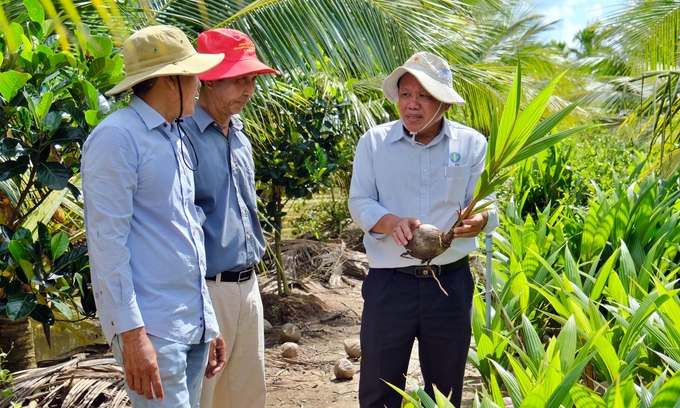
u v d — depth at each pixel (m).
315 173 6.12
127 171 2.15
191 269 2.30
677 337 2.92
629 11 8.59
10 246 3.12
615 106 13.67
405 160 2.86
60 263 3.32
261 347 3.02
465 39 6.97
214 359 2.73
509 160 2.56
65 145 3.38
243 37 2.84
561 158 7.12
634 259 4.36
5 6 3.74
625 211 4.56
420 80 2.67
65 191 3.99
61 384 3.79
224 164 2.82
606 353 2.84
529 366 2.94
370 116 6.79
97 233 2.11
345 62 5.70
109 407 3.62
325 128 6.42
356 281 7.74
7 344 4.03
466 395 3.77
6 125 3.24
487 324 3.40
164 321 2.22
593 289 3.71
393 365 2.89
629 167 7.52
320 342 5.46
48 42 3.60
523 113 2.46
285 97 5.93
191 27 4.92
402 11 5.83
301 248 8.17
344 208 9.92
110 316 2.12
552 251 4.66
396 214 2.89
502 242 4.53
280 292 6.59
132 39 2.28
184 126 2.72
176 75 2.28
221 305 2.79
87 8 3.99
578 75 16.48
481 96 7.90
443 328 2.86
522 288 3.94
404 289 2.83
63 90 3.50
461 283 2.89
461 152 2.88
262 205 6.29
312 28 5.26
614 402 2.06
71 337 5.21
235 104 2.80
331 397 4.21
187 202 2.34
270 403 4.13
